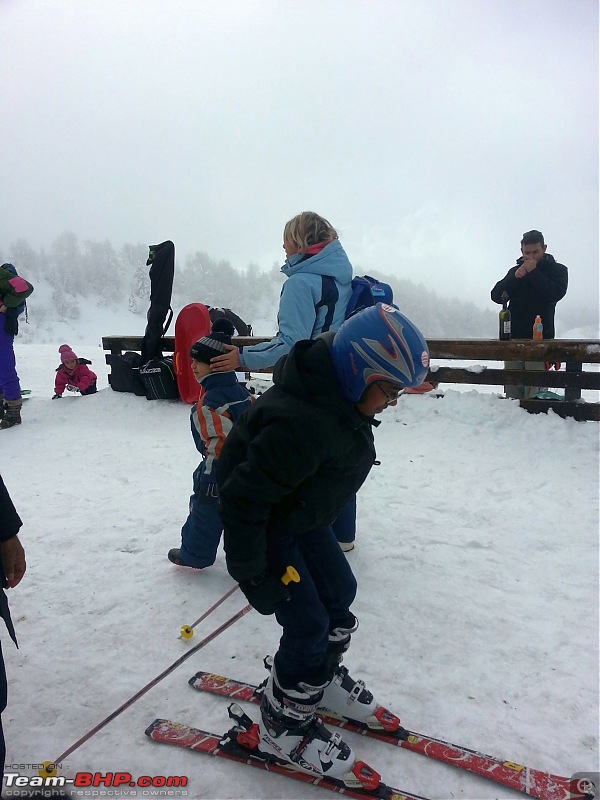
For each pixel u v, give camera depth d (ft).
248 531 5.46
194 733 6.97
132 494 15.35
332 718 7.18
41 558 11.69
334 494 5.84
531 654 8.46
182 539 10.88
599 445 16.57
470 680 7.93
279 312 9.84
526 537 12.16
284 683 6.18
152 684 6.88
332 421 5.38
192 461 18.12
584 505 13.56
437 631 9.03
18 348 60.85
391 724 6.86
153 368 24.75
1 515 6.28
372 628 9.12
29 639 8.98
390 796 6.07
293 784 6.33
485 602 9.84
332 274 9.86
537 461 16.28
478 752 6.68
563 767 6.52
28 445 20.81
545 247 19.89
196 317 23.48
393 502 14.23
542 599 9.91
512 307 20.89
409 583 10.48
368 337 5.24
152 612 9.68
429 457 17.12
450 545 11.93
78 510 14.28
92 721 7.26
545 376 18.70
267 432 5.29
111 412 24.61
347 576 6.88
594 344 17.80
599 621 9.23
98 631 9.17
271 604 5.84
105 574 11.00
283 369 5.66
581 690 7.70
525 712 7.34
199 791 6.26
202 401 10.08
